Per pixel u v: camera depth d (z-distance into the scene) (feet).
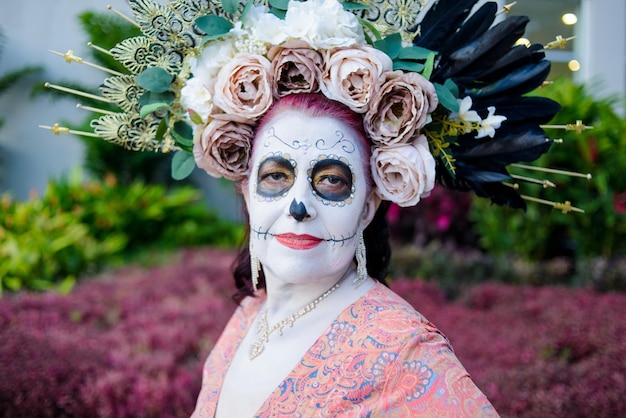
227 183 22.04
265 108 4.39
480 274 15.61
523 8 19.06
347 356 4.12
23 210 19.01
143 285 15.03
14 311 12.46
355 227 4.41
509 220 16.12
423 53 4.35
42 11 24.35
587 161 14.65
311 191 4.32
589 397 8.28
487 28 4.69
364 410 3.88
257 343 4.61
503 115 4.78
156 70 4.71
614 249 15.07
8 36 24.40
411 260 16.08
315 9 4.25
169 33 4.71
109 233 21.40
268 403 4.22
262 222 4.39
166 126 4.96
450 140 4.71
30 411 8.61
